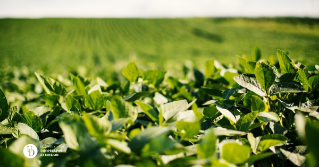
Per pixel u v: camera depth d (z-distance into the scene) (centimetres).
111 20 6675
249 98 106
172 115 88
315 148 47
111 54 2978
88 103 109
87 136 56
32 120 97
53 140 86
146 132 61
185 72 250
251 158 56
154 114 87
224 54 2727
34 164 64
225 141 56
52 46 3856
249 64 112
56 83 115
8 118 95
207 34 4866
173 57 2556
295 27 4650
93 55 2869
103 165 54
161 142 55
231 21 5944
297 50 2242
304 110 90
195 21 6300
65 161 59
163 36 4903
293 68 113
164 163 61
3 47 3616
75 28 5609
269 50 2478
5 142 84
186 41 4312
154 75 148
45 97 111
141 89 152
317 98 114
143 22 6372
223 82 160
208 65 176
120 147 52
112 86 154
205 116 100
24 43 4050
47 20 6275
